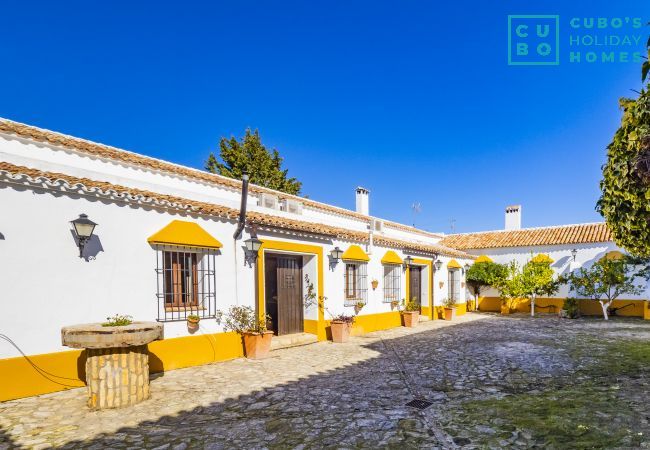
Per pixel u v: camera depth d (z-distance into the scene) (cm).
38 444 420
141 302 702
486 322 1647
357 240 1283
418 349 998
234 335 860
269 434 453
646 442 414
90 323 612
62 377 592
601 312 1927
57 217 604
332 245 1191
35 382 567
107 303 654
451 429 466
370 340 1145
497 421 489
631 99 417
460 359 873
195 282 812
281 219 1048
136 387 552
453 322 1647
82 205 635
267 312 1080
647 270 1714
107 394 527
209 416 509
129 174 927
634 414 500
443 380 695
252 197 1212
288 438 442
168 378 687
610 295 1872
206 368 763
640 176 382
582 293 1889
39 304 577
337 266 1205
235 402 565
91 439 434
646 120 388
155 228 734
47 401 548
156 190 859
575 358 877
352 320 1144
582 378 699
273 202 1212
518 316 1936
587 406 539
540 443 422
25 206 572
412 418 502
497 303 2273
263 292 941
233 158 2731
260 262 941
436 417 506
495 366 802
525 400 575
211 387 637
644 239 432
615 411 514
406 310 1500
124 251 684
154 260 727
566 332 1320
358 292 1312
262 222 934
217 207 863
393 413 521
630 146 388
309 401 573
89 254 638
